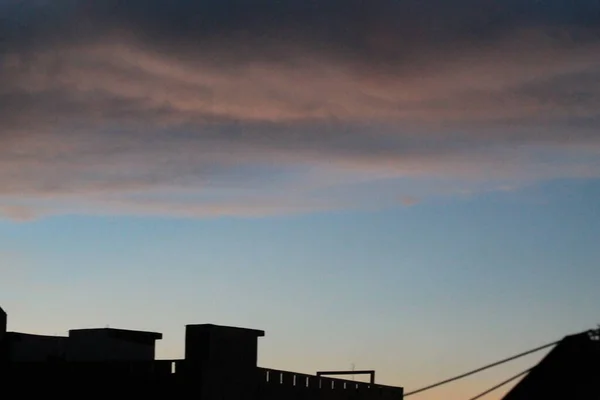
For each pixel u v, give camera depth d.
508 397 31.14
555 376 30.58
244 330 48.06
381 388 56.09
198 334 46.31
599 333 30.55
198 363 45.81
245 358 47.81
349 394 53.88
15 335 54.25
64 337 56.81
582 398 30.00
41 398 49.38
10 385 50.25
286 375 50.09
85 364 48.97
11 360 53.53
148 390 46.72
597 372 30.05
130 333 56.56
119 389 47.69
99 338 55.72
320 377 52.41
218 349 46.41
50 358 52.44
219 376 46.19
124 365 47.94
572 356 30.52
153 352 57.44
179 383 46.03
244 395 47.34
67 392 48.91
